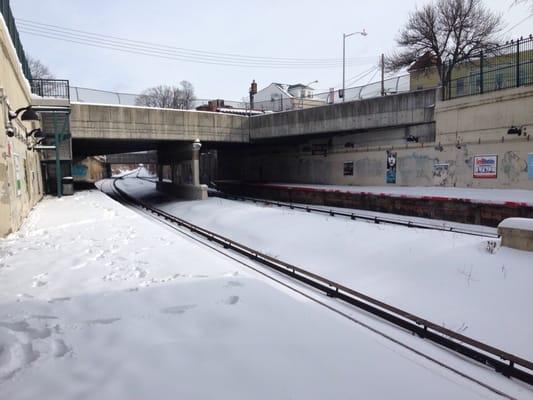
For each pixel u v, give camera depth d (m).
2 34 11.46
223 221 21.92
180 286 6.58
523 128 18.06
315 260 13.73
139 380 3.71
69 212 16.34
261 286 6.82
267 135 31.64
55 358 4.04
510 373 5.93
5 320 4.89
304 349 4.66
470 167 20.56
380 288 10.73
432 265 10.88
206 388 3.66
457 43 32.28
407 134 24.34
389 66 38.44
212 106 37.97
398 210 20.92
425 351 6.68
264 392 3.69
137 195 46.06
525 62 18.83
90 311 5.36
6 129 11.21
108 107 26.94
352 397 3.82
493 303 8.66
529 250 10.09
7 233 10.99
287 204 27.94
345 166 29.17
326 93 32.06
